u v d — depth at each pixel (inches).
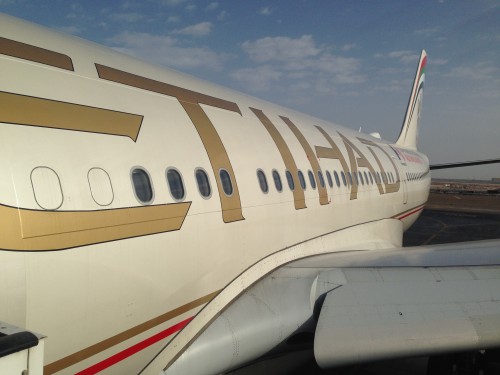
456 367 217.6
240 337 186.5
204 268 175.2
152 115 166.9
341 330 183.2
